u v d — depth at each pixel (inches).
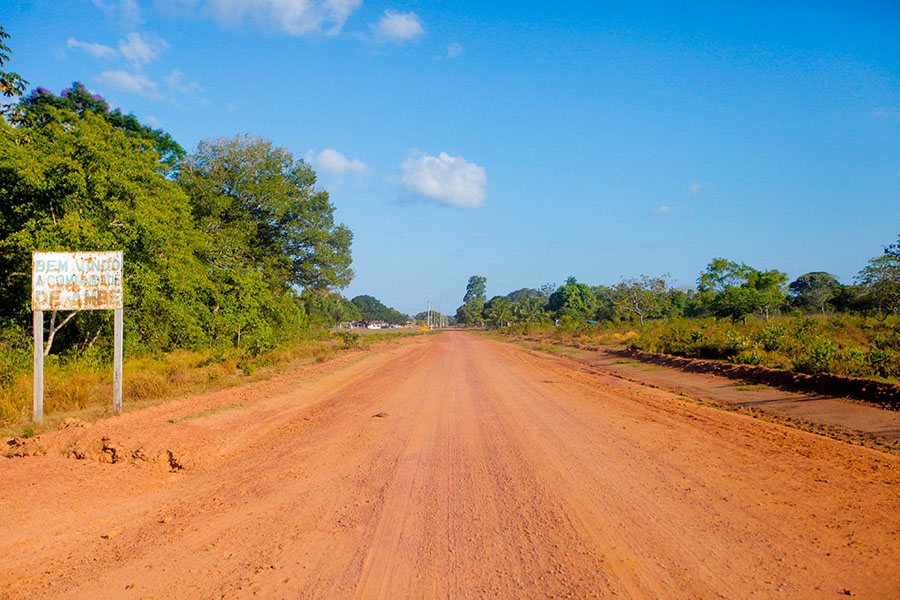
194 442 320.8
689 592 145.0
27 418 419.8
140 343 872.9
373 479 266.8
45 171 649.0
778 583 148.9
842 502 219.5
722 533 188.1
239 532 197.9
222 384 657.0
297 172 1675.7
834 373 533.6
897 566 157.9
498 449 329.7
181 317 928.9
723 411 470.3
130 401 517.0
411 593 148.3
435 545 183.2
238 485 259.0
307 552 178.9
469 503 228.1
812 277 2977.4
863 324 1036.5
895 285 1072.8
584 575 157.2
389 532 196.1
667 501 225.0
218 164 1465.3
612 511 214.2
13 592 150.9
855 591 143.1
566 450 323.0
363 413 470.6
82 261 422.3
